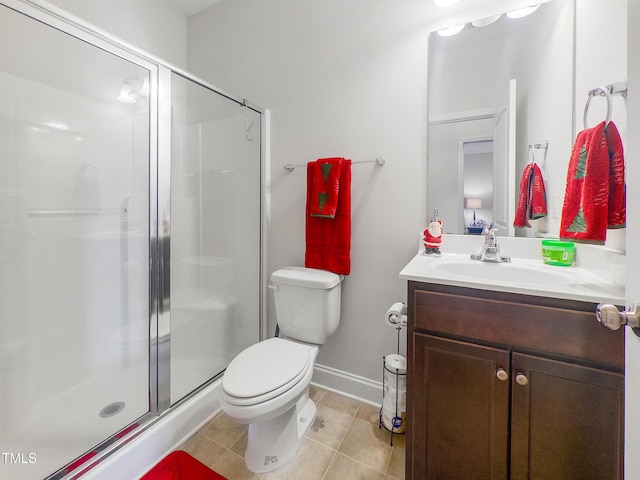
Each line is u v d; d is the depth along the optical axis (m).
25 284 1.27
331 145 1.68
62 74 1.32
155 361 1.40
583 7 1.10
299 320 1.55
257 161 1.86
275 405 1.07
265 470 1.18
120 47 1.29
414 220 1.49
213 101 1.66
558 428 0.82
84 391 1.39
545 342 0.83
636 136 0.50
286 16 1.80
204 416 1.49
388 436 1.38
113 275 1.46
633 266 0.51
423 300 0.99
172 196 1.50
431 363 0.98
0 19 1.10
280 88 1.83
